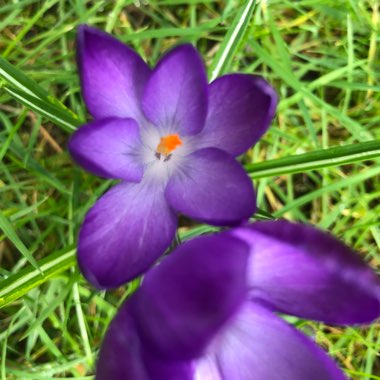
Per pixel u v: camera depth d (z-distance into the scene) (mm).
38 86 152
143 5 196
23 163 173
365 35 203
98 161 126
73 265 161
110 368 109
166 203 140
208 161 137
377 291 112
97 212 135
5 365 176
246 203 132
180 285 100
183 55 128
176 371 112
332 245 109
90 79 129
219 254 102
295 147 191
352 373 187
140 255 135
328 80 192
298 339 118
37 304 174
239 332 121
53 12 194
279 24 201
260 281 117
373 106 200
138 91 136
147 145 141
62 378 172
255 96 137
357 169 198
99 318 174
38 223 184
